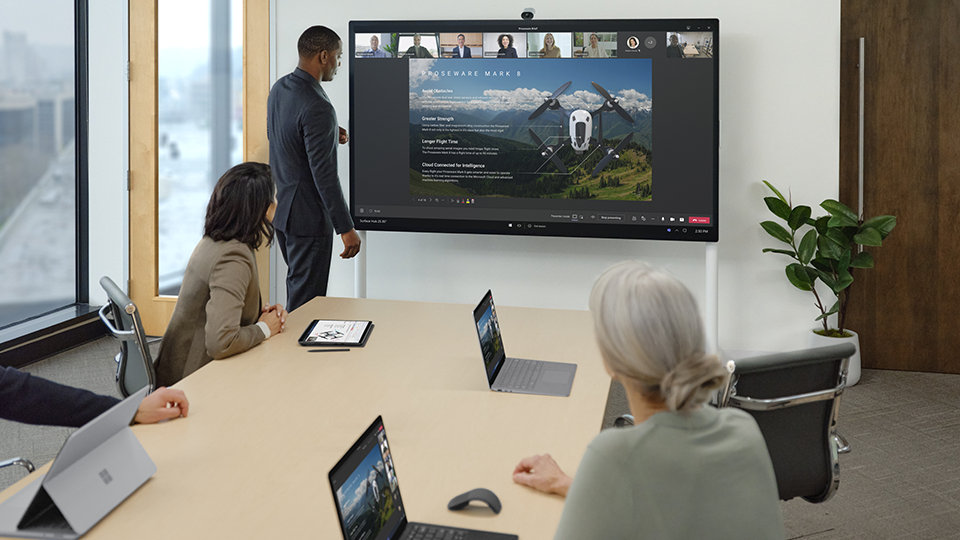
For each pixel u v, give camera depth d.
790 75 5.20
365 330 3.31
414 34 5.27
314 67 4.79
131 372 3.38
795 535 3.38
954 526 3.46
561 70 5.18
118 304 3.10
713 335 5.25
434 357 3.05
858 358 5.20
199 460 2.13
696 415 1.46
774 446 2.69
